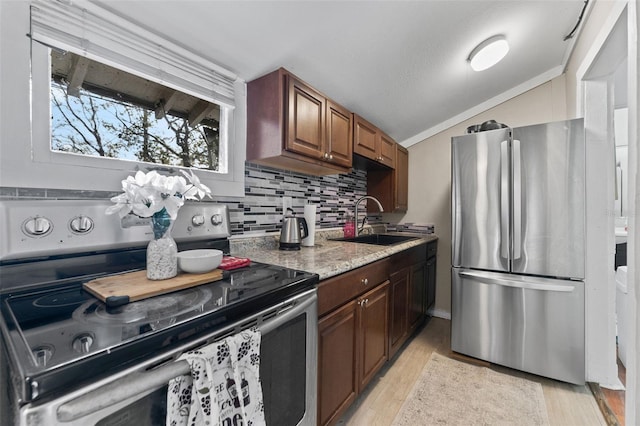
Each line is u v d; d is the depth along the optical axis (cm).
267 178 176
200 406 58
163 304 72
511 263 183
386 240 277
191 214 119
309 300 99
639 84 88
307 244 183
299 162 165
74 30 95
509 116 256
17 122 87
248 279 96
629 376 92
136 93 116
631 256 92
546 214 173
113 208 86
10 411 49
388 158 256
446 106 254
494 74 223
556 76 236
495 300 189
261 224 171
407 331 209
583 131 164
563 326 170
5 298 77
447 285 284
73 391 46
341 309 128
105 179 107
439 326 261
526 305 179
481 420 142
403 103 227
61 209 87
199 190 100
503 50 181
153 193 88
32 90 90
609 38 137
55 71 95
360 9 130
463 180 198
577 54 193
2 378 57
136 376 52
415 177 303
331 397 122
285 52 142
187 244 119
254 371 70
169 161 128
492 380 176
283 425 88
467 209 197
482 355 194
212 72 139
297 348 95
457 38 170
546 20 176
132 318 63
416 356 205
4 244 77
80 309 69
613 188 170
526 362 180
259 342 73
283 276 100
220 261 104
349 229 244
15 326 60
